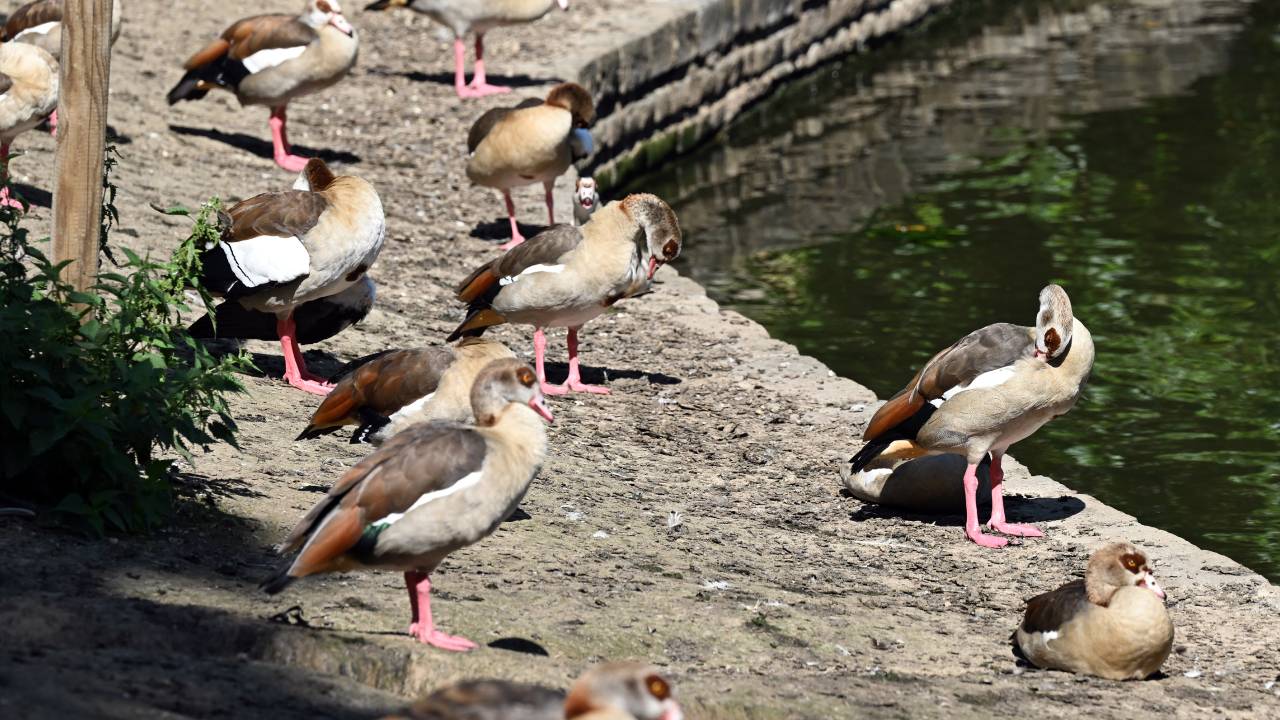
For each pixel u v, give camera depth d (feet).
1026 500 45.73
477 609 31.19
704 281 71.61
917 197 83.92
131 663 24.95
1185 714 30.94
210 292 44.83
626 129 91.45
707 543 39.68
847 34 117.91
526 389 28.91
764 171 91.97
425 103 83.46
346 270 45.75
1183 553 41.60
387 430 37.24
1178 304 67.10
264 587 26.63
